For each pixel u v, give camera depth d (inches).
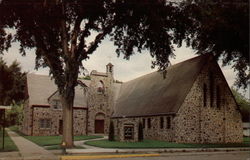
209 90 1305.4
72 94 901.8
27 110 1759.4
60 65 930.1
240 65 1326.3
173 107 1238.3
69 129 887.7
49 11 834.2
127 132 1144.8
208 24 1041.5
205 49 1349.7
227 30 1119.6
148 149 844.0
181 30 991.6
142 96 1669.5
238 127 1347.2
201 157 690.8
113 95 1983.3
